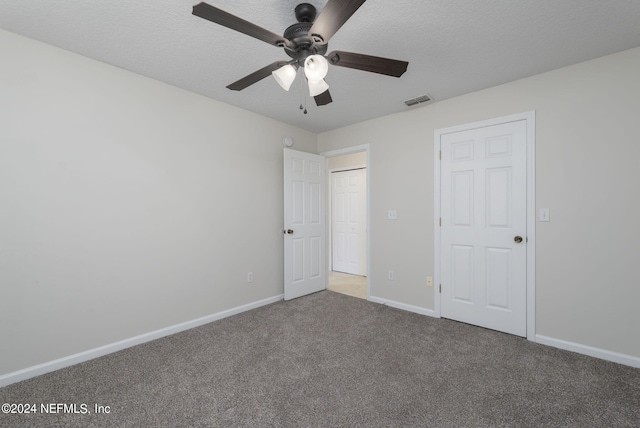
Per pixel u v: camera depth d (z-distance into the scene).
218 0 1.51
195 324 2.72
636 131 1.99
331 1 1.15
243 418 1.51
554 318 2.30
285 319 2.91
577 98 2.20
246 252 3.19
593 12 1.61
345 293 3.88
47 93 1.95
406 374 1.91
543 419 1.49
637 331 1.99
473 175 2.72
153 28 1.77
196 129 2.75
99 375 1.91
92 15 1.65
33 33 1.83
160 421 1.49
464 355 2.16
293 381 1.84
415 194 3.11
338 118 3.46
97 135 2.16
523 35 1.84
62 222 2.01
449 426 1.44
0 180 1.79
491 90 2.60
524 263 2.45
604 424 1.45
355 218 5.17
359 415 1.53
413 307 3.12
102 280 2.19
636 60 1.99
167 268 2.55
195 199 2.74
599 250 2.12
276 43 1.48
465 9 1.59
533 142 2.39
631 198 2.01
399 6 1.57
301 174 3.70
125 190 2.30
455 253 2.84
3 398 1.67
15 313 1.84
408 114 3.16
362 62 1.60
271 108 3.13
